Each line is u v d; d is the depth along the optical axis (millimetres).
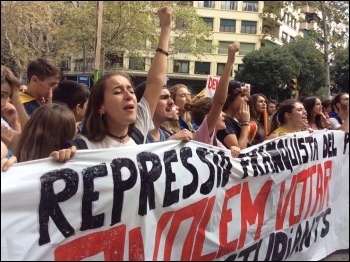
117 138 2639
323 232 4383
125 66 31516
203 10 45250
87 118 2600
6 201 1938
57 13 24797
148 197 2518
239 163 3238
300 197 3951
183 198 2766
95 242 2250
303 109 4645
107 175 2297
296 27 51938
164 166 2635
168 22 3227
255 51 36156
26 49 24172
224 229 3107
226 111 4215
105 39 23203
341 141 4641
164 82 3254
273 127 4949
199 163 2895
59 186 2109
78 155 2199
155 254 2588
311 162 4098
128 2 22844
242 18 45812
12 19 23453
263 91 35844
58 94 3539
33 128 2463
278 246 3688
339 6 19062
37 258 2016
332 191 4535
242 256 3314
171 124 3859
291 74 34438
